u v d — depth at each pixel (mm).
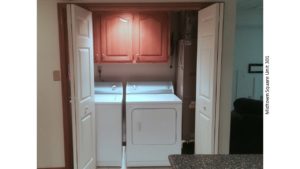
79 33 2475
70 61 2391
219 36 2408
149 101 3145
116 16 3486
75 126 2482
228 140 2842
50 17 2635
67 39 2629
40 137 2811
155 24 3539
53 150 2840
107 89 3715
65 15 2633
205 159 1406
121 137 3166
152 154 3209
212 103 2523
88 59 2754
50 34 2658
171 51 3891
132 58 3588
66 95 2729
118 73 3992
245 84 5793
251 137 3867
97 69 3951
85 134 2693
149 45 3576
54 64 2701
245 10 5301
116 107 3119
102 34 3510
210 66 2545
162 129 3184
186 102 3553
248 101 4125
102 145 3158
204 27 2697
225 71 2742
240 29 5602
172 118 3178
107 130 3141
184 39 3535
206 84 2678
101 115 3111
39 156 2840
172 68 4012
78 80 2455
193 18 3420
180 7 2701
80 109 2516
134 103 3125
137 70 3998
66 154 2814
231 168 1285
